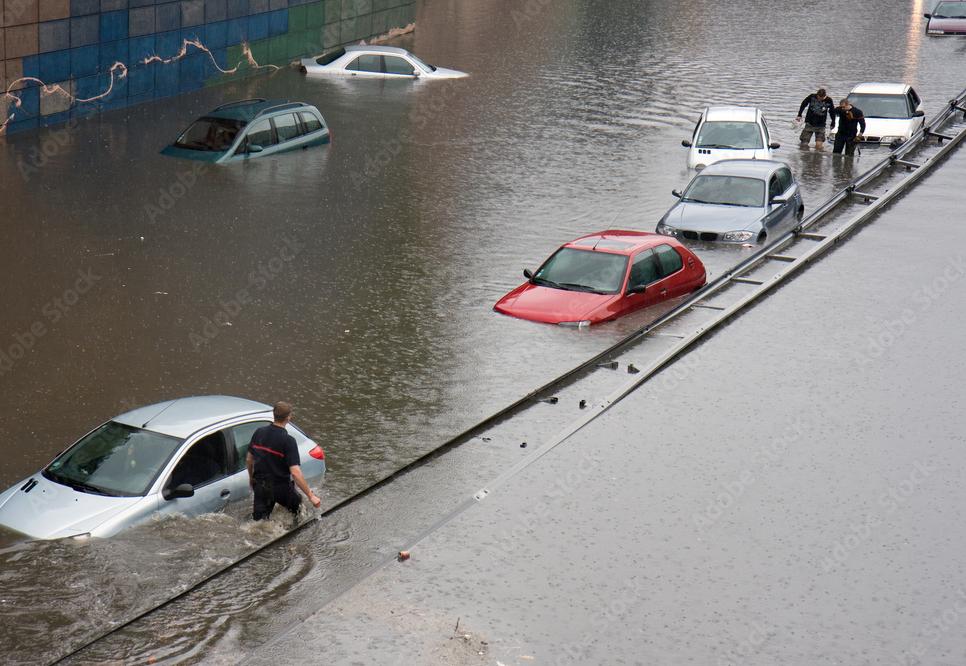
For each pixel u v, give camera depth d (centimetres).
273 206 2358
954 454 1373
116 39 3031
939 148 3150
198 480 1117
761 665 947
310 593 1027
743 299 1898
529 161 2827
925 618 1028
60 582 991
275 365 1572
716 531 1176
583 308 1794
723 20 5159
